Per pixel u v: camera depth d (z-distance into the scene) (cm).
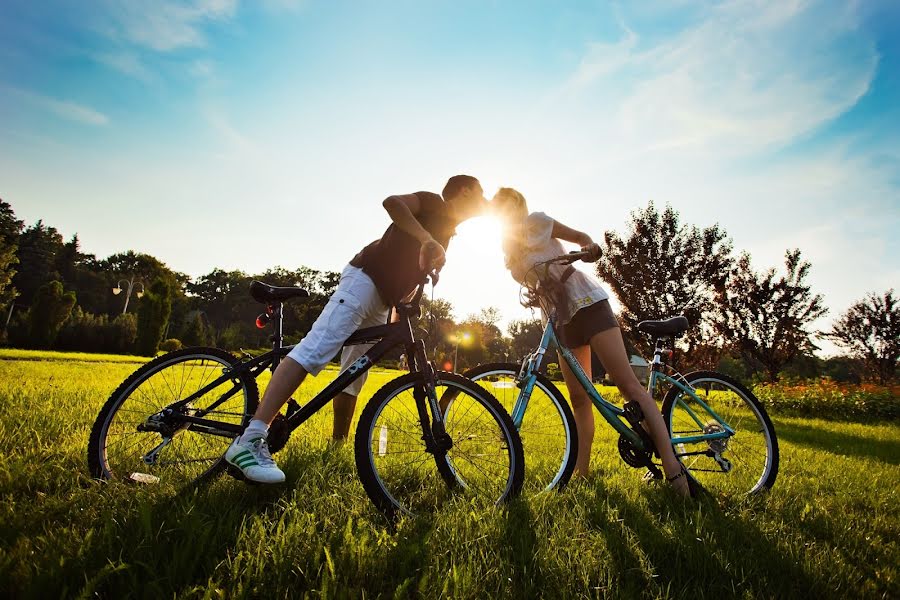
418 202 257
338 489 254
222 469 261
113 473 258
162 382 274
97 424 260
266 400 233
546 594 165
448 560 179
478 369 314
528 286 326
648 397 304
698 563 197
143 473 263
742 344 1778
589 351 342
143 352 3978
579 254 300
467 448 272
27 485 228
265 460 225
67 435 330
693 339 1467
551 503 248
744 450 352
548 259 319
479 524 207
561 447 315
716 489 312
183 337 4725
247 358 278
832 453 564
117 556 162
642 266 1473
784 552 216
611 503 268
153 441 282
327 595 149
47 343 3972
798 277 1739
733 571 192
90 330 4097
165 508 205
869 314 2503
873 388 1447
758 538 230
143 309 3984
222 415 268
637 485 308
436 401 252
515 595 163
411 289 271
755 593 181
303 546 179
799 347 1766
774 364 1789
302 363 238
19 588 141
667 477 294
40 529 183
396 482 276
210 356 278
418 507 247
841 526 262
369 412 238
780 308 1728
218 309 8931
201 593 148
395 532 208
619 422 304
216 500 220
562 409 305
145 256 9225
